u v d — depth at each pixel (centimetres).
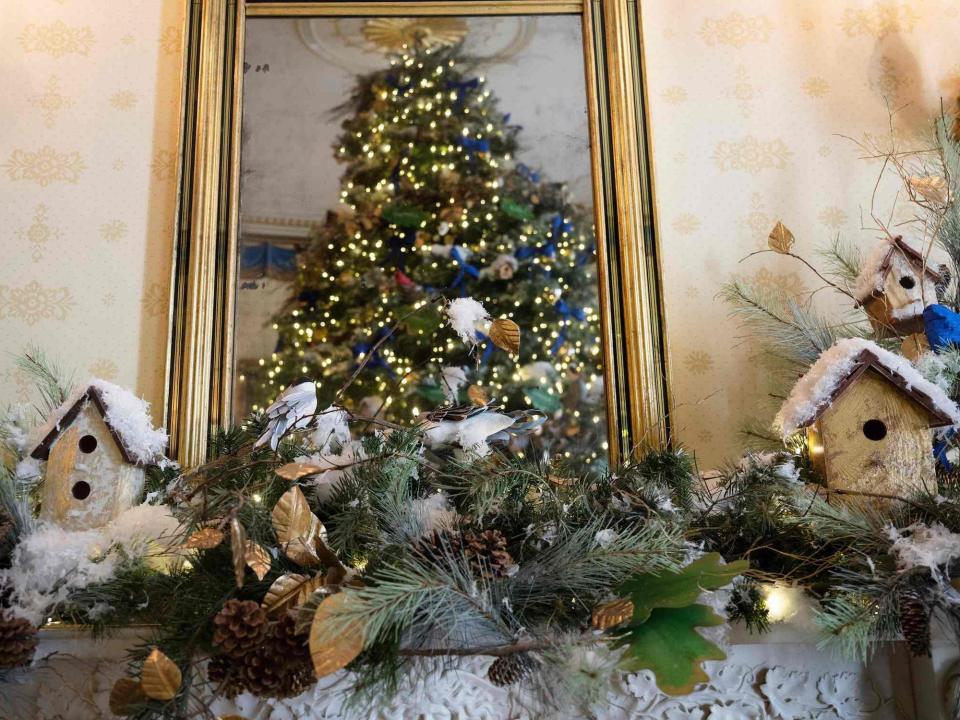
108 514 123
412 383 166
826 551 117
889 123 181
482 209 175
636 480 125
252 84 178
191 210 170
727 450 163
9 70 179
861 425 120
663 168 178
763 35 185
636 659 95
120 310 168
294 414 128
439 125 179
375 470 118
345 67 181
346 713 114
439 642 100
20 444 134
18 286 169
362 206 175
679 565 104
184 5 181
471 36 183
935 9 186
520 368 167
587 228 174
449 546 105
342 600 89
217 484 118
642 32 180
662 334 166
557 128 179
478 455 128
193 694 102
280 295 169
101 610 111
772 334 161
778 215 176
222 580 104
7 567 119
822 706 118
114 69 180
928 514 113
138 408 127
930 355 131
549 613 104
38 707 116
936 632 112
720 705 117
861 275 149
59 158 175
